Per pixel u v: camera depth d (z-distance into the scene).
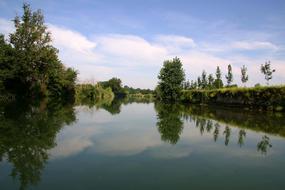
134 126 19.09
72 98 65.00
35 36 44.84
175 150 11.86
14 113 22.09
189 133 16.39
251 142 13.81
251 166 9.59
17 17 44.88
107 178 8.05
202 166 9.51
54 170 8.69
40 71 48.22
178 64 70.81
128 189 7.21
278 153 11.57
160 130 17.42
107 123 20.38
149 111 33.78
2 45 41.06
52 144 12.21
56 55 49.12
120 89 151.38
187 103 60.03
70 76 70.88
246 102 36.56
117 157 10.47
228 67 68.88
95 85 88.50
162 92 74.12
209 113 30.69
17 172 8.41
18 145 11.73
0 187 7.17
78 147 11.89
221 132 16.84
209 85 74.38
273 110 30.59
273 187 7.59
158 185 7.57
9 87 43.00
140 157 10.57
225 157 10.80
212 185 7.66
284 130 17.75
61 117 22.12
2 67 38.69
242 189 7.41
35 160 9.73
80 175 8.26
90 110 32.03
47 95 53.59
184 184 7.70
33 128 15.73
